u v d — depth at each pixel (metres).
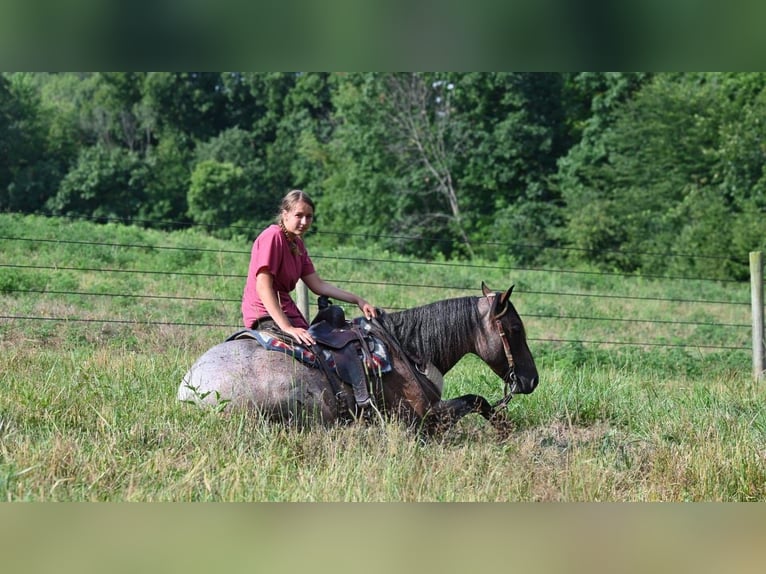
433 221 35.81
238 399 5.46
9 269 13.12
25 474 4.57
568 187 34.38
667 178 31.97
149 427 5.50
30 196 41.56
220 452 5.09
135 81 46.56
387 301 15.13
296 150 44.81
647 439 6.36
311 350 5.63
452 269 19.95
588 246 31.22
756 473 5.47
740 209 30.33
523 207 34.56
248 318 5.89
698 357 11.88
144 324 10.77
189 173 44.22
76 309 11.60
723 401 7.63
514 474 5.11
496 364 6.16
